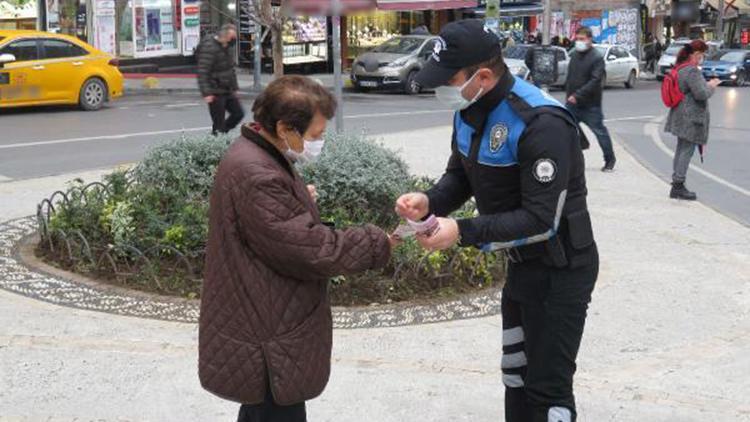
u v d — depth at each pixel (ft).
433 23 112.88
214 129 41.83
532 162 10.44
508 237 10.52
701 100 33.01
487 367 16.70
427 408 14.96
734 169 44.06
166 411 14.62
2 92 55.83
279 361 9.93
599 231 28.35
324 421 14.42
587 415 14.83
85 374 15.89
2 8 80.84
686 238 27.63
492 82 10.64
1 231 26.30
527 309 11.48
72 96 59.62
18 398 14.88
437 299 20.74
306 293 10.09
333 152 22.76
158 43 89.92
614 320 19.76
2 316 18.74
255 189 9.67
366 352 17.35
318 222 10.31
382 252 10.12
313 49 99.81
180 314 19.27
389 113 64.13
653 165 44.57
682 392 15.92
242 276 9.90
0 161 39.32
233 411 14.67
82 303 19.83
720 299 21.40
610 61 102.73
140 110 61.67
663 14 151.12
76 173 36.40
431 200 11.82
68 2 83.46
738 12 186.50
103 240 22.82
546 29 97.35
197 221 21.90
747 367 17.19
